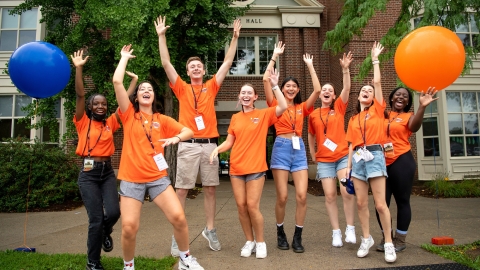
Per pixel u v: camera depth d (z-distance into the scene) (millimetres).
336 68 13445
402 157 4086
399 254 4082
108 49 9492
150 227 5812
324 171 4543
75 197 9094
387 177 4125
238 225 5875
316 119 4648
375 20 12039
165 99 10508
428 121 12273
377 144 3891
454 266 3623
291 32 14281
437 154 11992
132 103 3592
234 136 4172
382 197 3848
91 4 8492
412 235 4969
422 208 7371
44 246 4820
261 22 14320
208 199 4363
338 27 8125
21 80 3955
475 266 3547
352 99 11898
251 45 14602
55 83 4051
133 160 3254
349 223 4438
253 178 3951
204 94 4363
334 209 4496
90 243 3467
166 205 3252
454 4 5980
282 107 3932
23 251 4414
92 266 3496
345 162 4457
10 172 8359
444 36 3730
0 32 12109
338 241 4418
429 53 3691
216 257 4086
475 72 12008
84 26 9094
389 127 4137
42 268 3682
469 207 7480
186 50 10336
